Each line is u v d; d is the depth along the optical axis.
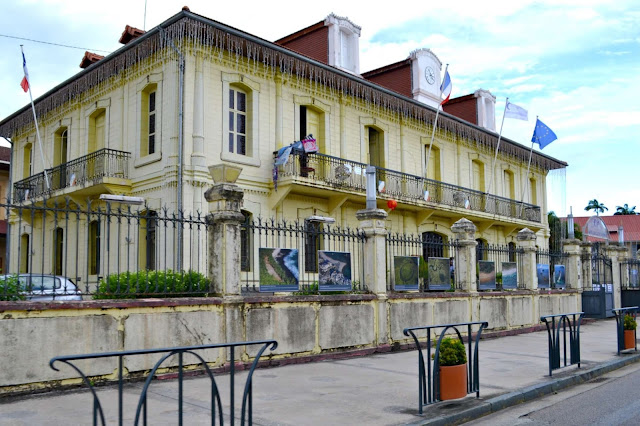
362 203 21.72
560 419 7.24
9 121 24.14
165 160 17.45
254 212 18.42
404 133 24.36
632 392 8.98
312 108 20.94
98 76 19.80
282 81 19.66
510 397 8.07
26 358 7.80
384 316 12.67
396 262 13.40
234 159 18.03
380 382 9.03
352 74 21.91
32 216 8.34
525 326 17.27
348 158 21.72
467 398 7.95
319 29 24.05
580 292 20.47
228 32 16.75
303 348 11.04
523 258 18.19
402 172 22.95
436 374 7.62
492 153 29.78
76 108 21.78
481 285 15.91
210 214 10.25
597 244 24.55
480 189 29.11
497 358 11.85
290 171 18.77
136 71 19.02
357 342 12.04
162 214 17.22
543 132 26.78
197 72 17.47
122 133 19.39
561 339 15.48
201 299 9.61
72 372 8.20
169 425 6.31
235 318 10.03
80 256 20.16
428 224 24.94
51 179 21.58
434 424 6.69
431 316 13.91
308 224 12.78
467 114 30.72
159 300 9.13
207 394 7.99
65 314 8.20
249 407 5.30
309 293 11.72
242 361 10.08
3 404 7.26
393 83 27.91
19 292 8.48
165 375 9.09
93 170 19.52
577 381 9.83
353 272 12.77
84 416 6.66
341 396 7.98
